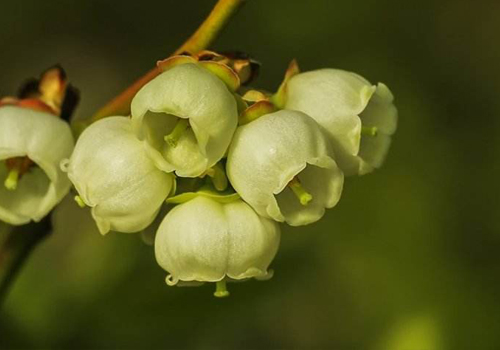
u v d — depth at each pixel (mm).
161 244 131
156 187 131
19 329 156
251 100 132
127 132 132
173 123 131
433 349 168
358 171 136
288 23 226
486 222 198
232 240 130
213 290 156
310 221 131
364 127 136
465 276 185
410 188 196
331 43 226
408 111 217
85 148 131
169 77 128
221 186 131
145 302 156
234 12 134
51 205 137
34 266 160
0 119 136
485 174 208
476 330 174
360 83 136
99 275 158
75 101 140
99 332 157
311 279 188
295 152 129
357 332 188
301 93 135
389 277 187
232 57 134
